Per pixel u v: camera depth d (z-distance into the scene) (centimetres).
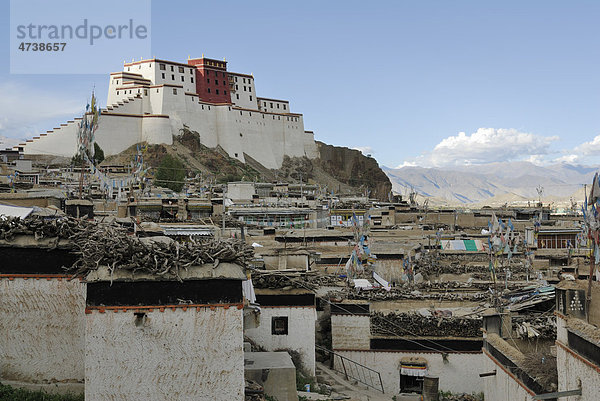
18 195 2617
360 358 2489
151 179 9269
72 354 1481
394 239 4838
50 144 14700
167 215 4506
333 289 2823
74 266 1432
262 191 8656
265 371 1673
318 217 6097
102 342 1278
